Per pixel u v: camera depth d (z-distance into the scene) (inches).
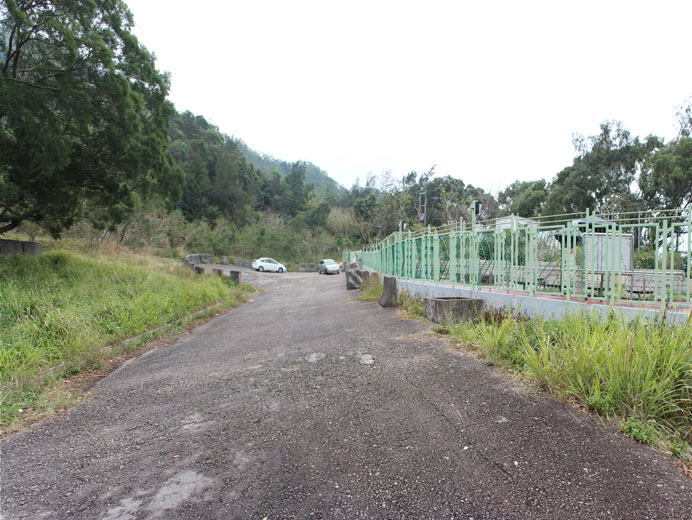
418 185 2041.1
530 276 235.5
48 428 142.8
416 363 183.8
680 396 115.6
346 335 267.0
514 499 84.7
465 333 209.3
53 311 268.7
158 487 99.7
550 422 115.8
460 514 81.4
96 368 222.4
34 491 100.8
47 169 388.8
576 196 1116.5
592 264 207.5
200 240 1515.7
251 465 107.3
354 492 91.3
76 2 390.6
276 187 2856.8
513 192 1749.5
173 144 2015.3
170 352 264.1
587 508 80.4
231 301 530.6
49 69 383.6
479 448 105.9
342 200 3036.4
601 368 126.4
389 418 129.3
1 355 195.9
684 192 881.5
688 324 134.7
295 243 1814.7
